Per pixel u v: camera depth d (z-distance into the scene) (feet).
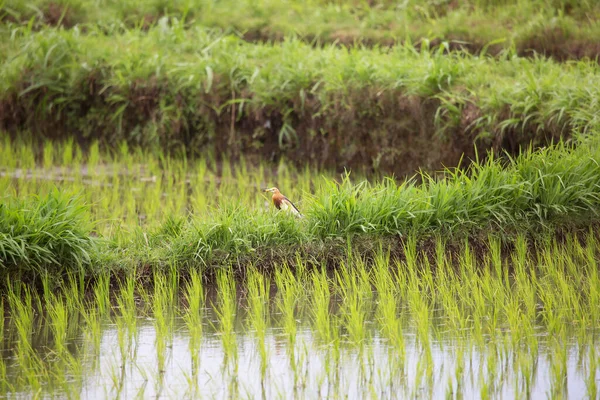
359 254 90.22
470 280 84.94
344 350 68.95
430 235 92.63
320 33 166.91
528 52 146.72
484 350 67.82
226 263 87.25
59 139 149.07
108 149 143.23
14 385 61.77
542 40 146.30
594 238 93.81
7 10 168.66
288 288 80.33
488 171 98.17
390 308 73.92
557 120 114.01
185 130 143.74
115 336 72.49
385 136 130.72
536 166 98.84
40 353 68.28
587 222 96.43
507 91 121.29
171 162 140.97
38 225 81.20
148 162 140.36
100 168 136.56
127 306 79.61
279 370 64.95
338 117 133.49
